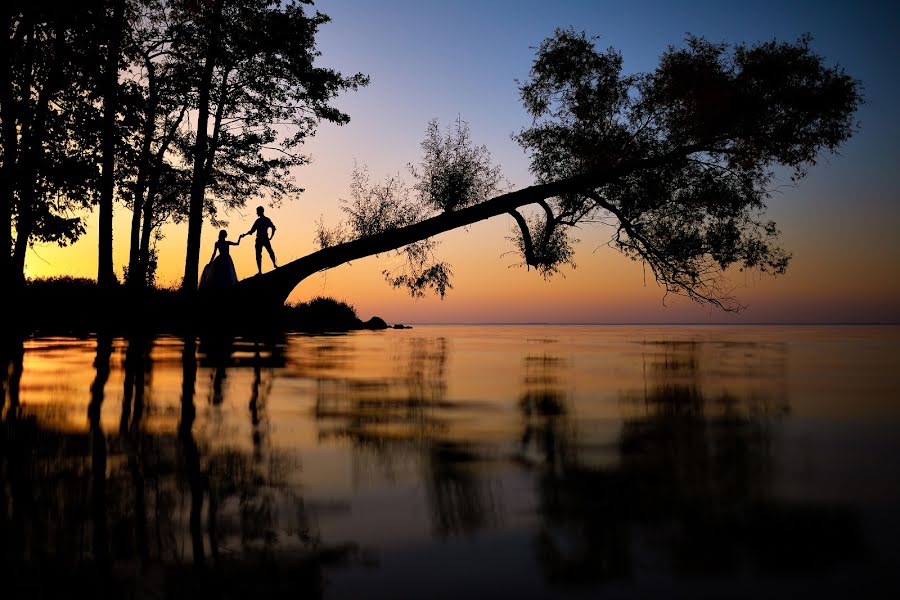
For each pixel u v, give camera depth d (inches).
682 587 79.1
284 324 1066.1
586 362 462.6
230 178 886.4
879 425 198.4
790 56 743.1
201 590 78.4
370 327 1378.0
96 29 724.0
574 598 76.2
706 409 233.6
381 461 149.9
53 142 735.7
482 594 77.7
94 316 757.9
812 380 334.0
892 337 1083.3
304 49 861.8
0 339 581.9
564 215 813.2
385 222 828.6
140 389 271.0
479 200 824.9
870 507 111.5
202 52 825.5
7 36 671.1
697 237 762.2
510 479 133.0
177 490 123.8
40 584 80.9
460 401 253.3
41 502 114.9
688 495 120.0
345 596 76.5
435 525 103.6
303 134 906.1
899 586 79.0
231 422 200.4
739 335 1214.3
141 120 794.2
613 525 103.0
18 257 702.5
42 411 214.1
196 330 770.8
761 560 87.6
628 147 792.9
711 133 776.9
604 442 172.7
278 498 118.9
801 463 146.4
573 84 813.9
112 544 94.7
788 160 761.0
